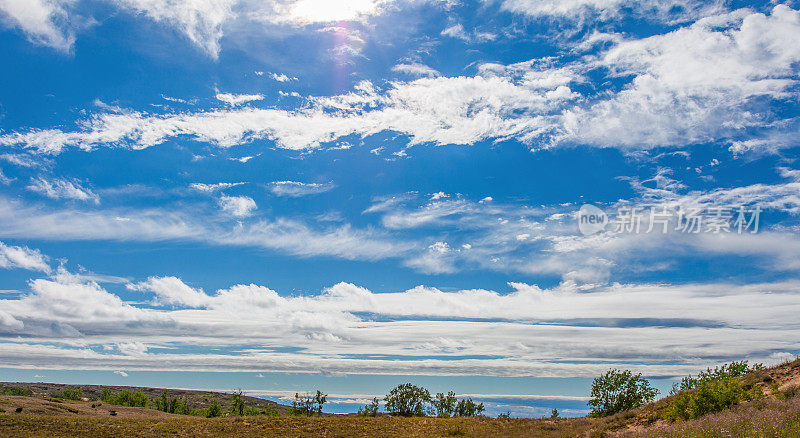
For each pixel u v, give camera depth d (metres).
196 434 50.12
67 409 68.75
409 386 71.88
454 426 51.19
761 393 24.12
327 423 55.38
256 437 48.62
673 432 18.75
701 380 32.12
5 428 48.81
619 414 35.19
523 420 52.81
